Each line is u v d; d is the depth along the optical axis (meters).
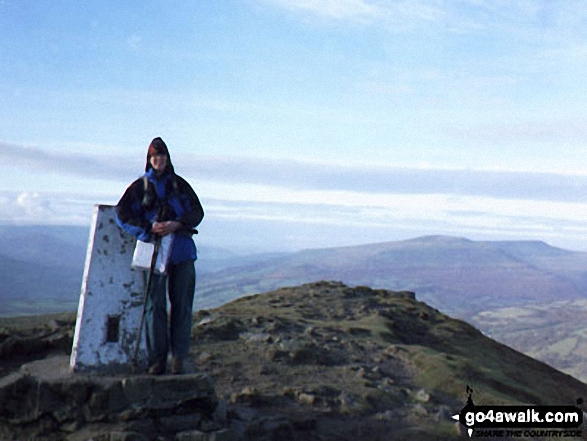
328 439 5.94
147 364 5.75
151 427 5.35
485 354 10.52
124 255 5.78
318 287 13.91
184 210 5.72
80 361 5.60
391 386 7.57
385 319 10.88
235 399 6.61
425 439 6.19
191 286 5.80
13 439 5.25
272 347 8.55
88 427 5.29
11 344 6.74
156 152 5.68
